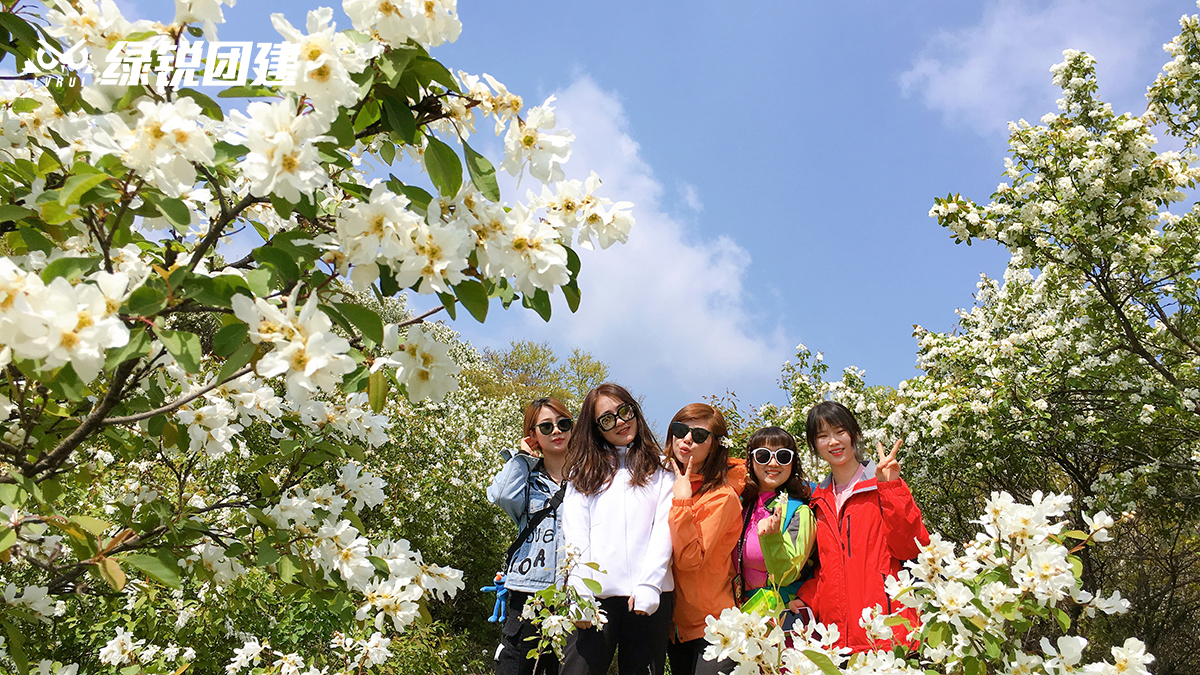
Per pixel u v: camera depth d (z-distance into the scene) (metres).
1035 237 6.02
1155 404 6.50
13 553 1.29
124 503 1.87
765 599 2.14
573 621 2.75
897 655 2.20
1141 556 7.72
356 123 1.42
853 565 2.81
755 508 3.12
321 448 1.90
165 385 1.70
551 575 3.10
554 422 3.32
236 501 1.88
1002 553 1.99
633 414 3.09
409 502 7.50
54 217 1.25
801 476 3.22
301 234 1.33
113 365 1.13
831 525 2.95
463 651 6.57
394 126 1.34
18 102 1.67
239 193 1.53
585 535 2.91
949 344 7.43
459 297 1.30
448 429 9.01
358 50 1.23
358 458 1.98
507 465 3.39
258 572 3.43
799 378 8.20
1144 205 5.73
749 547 3.02
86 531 1.27
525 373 26.09
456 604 8.83
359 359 1.28
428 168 1.33
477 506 9.09
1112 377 6.69
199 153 1.17
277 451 1.94
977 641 1.89
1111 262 5.96
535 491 3.34
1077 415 6.67
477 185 1.38
